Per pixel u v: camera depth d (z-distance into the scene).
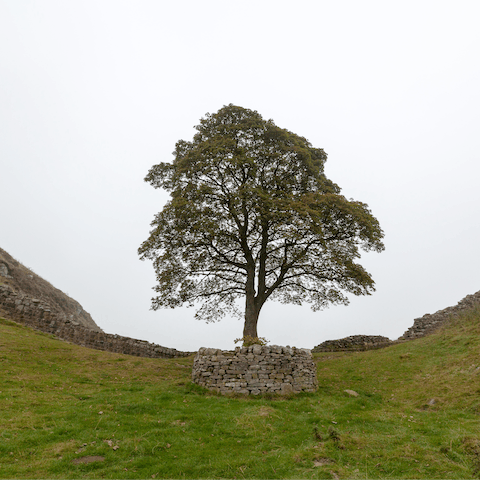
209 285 20.78
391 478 6.00
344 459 6.80
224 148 18.19
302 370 12.74
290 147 19.33
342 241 18.59
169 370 15.71
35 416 8.57
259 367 12.47
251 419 9.08
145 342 20.61
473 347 14.23
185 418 9.23
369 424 8.75
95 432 7.93
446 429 8.06
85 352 16.39
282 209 17.14
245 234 19.62
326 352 24.50
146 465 6.64
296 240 18.02
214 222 17.25
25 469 6.19
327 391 13.09
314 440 7.79
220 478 6.22
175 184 19.45
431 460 6.58
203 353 13.35
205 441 7.82
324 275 19.31
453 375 12.20
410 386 12.73
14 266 42.94
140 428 8.38
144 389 12.29
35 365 13.30
